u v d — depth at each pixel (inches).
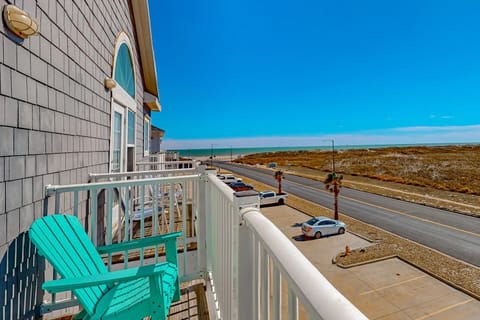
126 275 48.4
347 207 690.8
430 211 650.8
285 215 618.2
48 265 71.9
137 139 215.6
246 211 36.6
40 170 68.4
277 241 26.1
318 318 15.9
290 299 21.5
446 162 1464.1
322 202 748.0
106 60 130.3
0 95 52.8
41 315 67.9
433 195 844.0
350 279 315.6
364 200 773.9
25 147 61.6
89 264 60.6
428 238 457.7
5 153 54.2
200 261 85.7
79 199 96.7
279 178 864.3
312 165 1736.0
